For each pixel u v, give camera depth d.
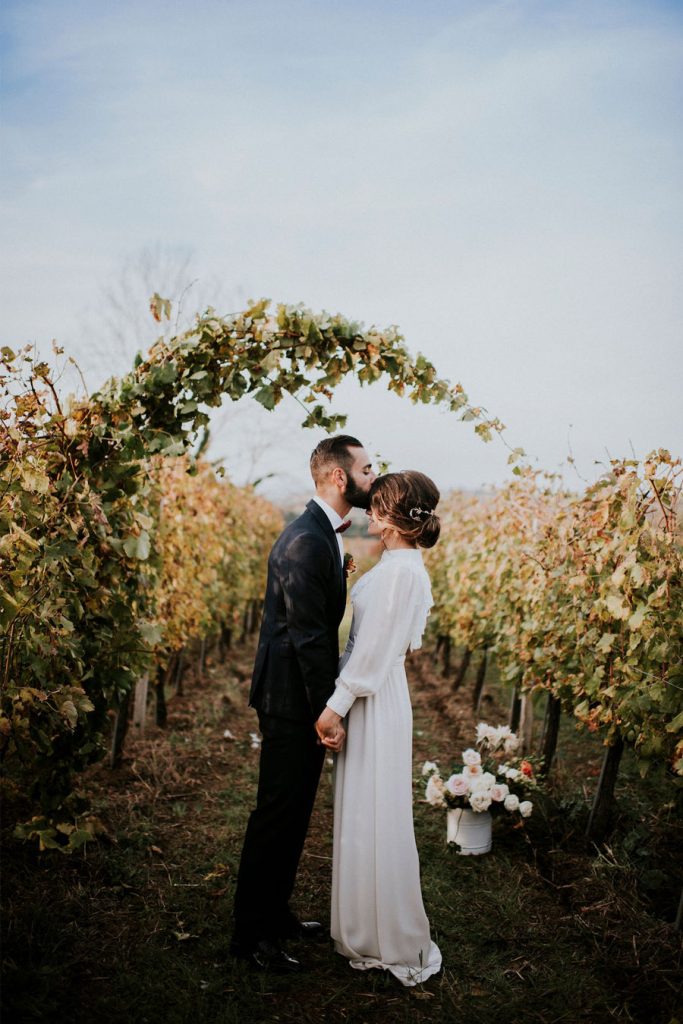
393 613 2.49
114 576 3.12
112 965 2.54
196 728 6.31
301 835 2.62
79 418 2.88
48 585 2.56
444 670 9.61
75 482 2.80
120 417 2.91
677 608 2.99
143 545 3.01
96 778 4.59
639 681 3.19
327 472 2.69
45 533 2.70
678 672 2.92
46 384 2.73
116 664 3.27
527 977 2.58
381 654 2.48
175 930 2.81
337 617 2.67
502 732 4.27
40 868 3.20
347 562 2.87
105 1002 2.30
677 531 2.96
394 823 2.51
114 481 2.96
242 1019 2.26
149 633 3.22
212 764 5.18
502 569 5.15
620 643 3.47
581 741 6.07
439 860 3.55
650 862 3.44
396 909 2.50
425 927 2.58
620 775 4.94
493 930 2.90
